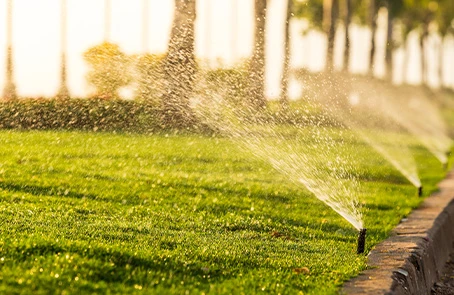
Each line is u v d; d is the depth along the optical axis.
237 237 13.27
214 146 24.59
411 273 11.86
